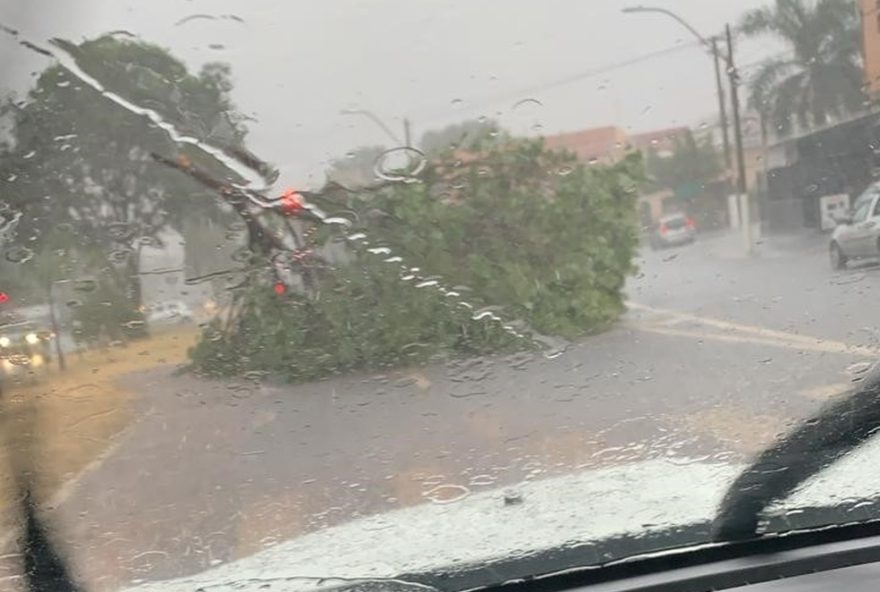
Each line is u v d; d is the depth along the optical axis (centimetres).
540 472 358
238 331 452
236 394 447
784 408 407
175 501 363
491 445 396
